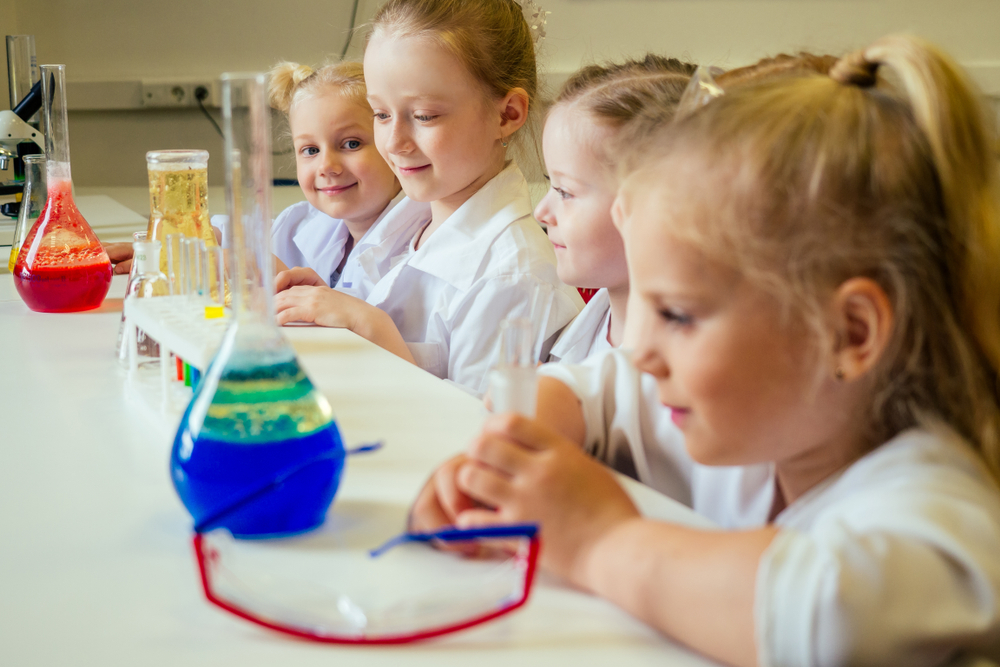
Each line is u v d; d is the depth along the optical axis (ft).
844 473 1.64
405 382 2.52
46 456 2.00
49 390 2.49
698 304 1.58
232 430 1.54
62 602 1.37
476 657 1.24
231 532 1.55
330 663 1.22
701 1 9.72
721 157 1.59
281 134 6.31
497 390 1.65
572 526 1.44
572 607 1.37
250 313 1.61
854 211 1.54
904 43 1.66
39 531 1.62
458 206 4.63
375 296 4.62
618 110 3.33
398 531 1.59
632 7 9.70
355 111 5.16
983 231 1.63
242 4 9.53
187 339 2.05
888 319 1.55
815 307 1.54
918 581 1.20
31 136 5.65
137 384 2.42
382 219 5.09
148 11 9.42
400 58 4.24
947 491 1.40
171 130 9.70
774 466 1.98
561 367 2.35
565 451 1.52
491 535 1.33
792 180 1.54
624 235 1.87
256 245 1.58
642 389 2.26
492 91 4.41
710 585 1.26
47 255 3.39
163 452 2.03
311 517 1.58
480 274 4.24
